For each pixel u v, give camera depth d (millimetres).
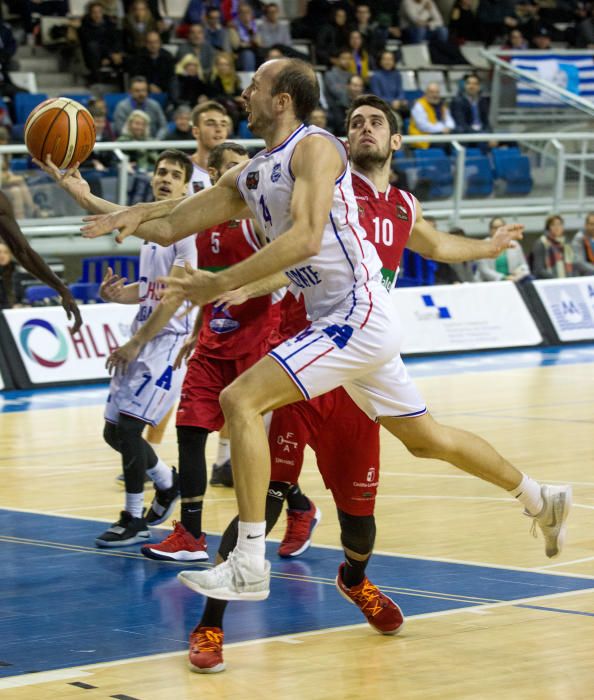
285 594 8242
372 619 7121
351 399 7227
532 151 29922
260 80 6695
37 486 12844
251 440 6469
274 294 10180
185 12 32156
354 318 6695
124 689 6086
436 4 38219
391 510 11234
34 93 28672
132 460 10062
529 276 27812
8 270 22453
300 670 6441
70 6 33031
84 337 22594
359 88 29719
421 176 28203
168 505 10742
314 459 14531
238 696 5984
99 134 25625
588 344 28203
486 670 6383
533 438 15336
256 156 6797
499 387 20688
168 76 29125
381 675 6324
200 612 7734
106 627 7363
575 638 6969
